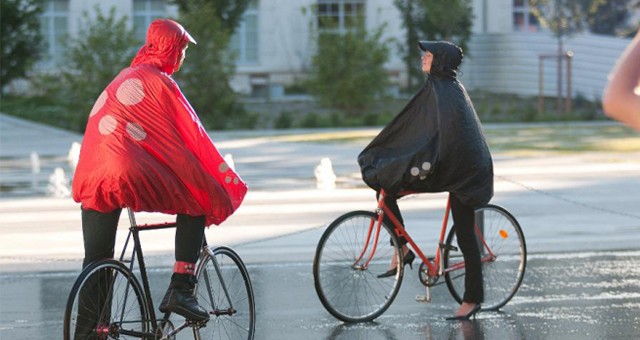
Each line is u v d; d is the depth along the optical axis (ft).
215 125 242.17
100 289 46.29
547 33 319.06
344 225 63.05
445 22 294.87
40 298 71.41
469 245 63.41
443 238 65.41
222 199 47.62
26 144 199.62
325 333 61.36
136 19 322.96
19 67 274.77
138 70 47.37
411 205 115.75
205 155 47.50
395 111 272.72
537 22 344.28
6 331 61.87
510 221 67.97
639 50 19.85
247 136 216.54
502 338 59.82
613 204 115.14
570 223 102.42
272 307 68.49
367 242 63.93
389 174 61.21
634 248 90.12
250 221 105.29
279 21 333.21
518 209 111.86
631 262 83.51
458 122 60.49
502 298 67.82
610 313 65.98
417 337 60.34
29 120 245.04
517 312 66.69
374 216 63.93
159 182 46.44
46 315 66.28
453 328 62.49
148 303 48.47
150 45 48.60
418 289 74.13
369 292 64.34
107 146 46.19
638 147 181.98
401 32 331.77
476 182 61.46
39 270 81.82
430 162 60.39
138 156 46.11
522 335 60.49
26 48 276.00
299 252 88.17
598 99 294.66
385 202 64.13
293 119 256.11
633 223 102.32
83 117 236.43
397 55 313.73
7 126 231.09
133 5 322.34
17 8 272.31
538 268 81.05
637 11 339.77
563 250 89.20
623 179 136.46
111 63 244.83
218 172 47.70
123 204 46.57
